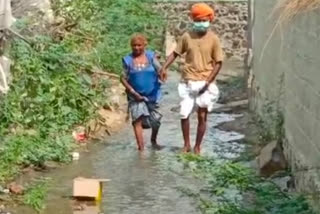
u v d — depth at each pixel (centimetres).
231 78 3130
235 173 1703
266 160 1750
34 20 2434
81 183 1603
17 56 2125
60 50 2317
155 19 3475
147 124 2027
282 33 1736
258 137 2095
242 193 1608
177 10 3688
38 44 2281
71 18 2762
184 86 1992
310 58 1475
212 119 2409
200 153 1978
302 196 1474
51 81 2141
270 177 1711
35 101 2031
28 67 2116
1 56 1914
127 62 2020
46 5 2670
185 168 1823
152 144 2075
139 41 2017
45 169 1816
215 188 1634
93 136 2136
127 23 3234
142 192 1658
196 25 1973
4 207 1547
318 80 1402
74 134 2083
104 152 1992
